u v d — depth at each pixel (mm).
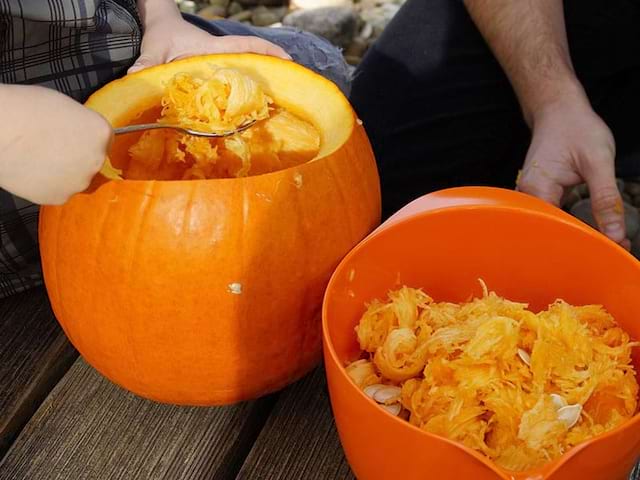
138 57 775
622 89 1127
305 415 616
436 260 594
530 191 812
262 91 629
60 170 495
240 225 538
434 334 535
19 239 723
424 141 1116
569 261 576
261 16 1776
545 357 514
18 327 685
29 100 478
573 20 1074
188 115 620
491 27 993
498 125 1112
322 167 571
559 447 482
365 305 577
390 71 1120
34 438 595
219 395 603
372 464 489
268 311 564
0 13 660
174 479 575
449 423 491
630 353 541
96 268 553
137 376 590
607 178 778
